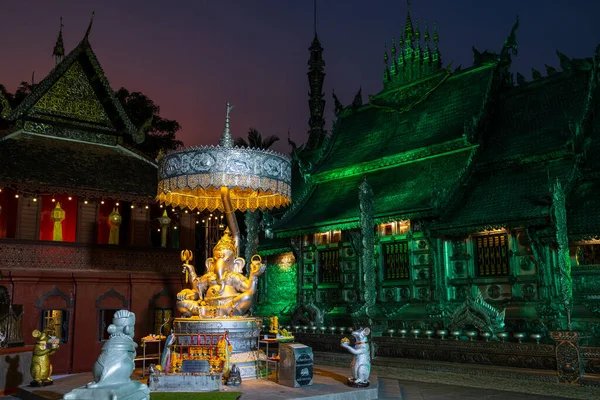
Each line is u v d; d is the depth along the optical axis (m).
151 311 24.12
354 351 12.80
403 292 21.25
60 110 24.27
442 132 23.00
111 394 7.50
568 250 15.80
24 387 13.30
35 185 20.84
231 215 15.11
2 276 20.50
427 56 26.38
